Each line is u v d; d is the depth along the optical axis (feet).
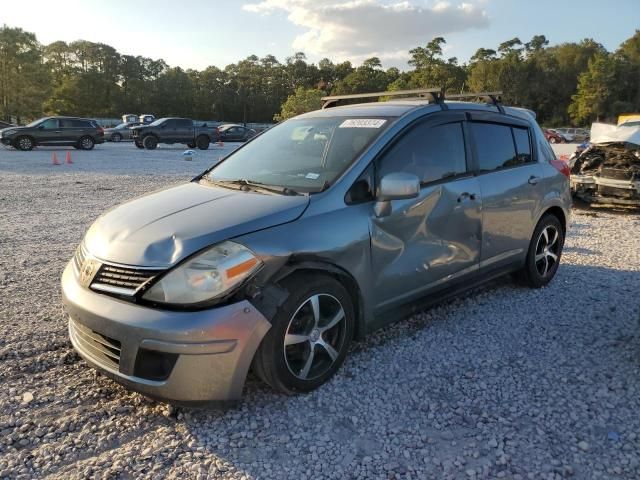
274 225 10.17
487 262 14.83
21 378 11.21
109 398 10.53
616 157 32.86
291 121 15.06
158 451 8.95
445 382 11.22
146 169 57.98
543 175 16.58
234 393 9.48
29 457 8.71
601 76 257.34
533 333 13.69
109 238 10.39
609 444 9.08
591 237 25.34
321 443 9.18
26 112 253.85
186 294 9.20
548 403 10.37
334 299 10.80
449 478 8.32
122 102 337.52
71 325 11.02
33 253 21.02
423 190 12.59
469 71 325.62
